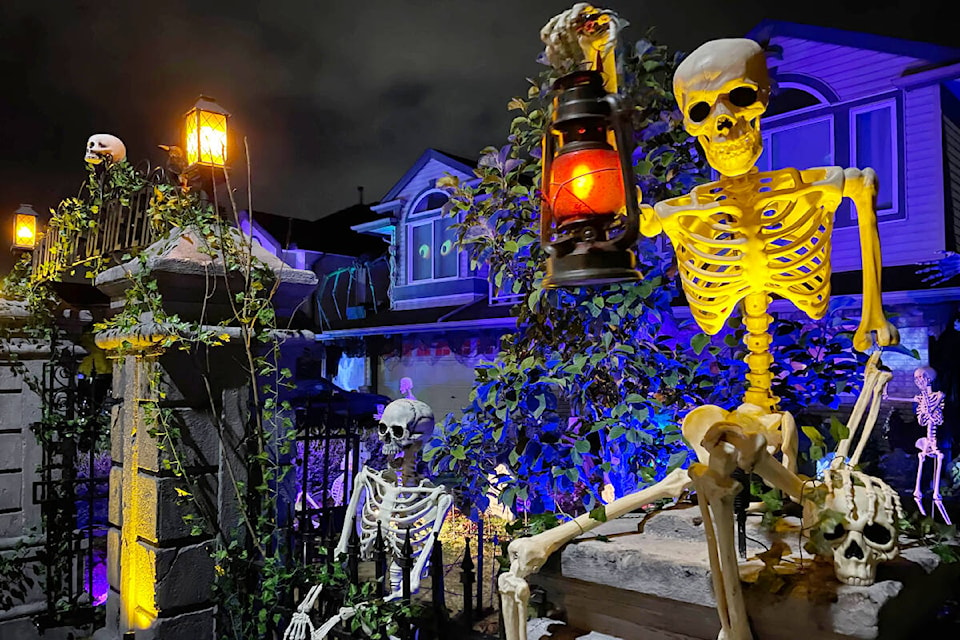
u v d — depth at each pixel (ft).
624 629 8.21
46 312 21.84
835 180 7.58
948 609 7.80
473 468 12.71
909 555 7.55
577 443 11.02
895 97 34.47
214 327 16.34
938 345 32.89
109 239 19.26
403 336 59.47
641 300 11.21
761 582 6.95
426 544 16.38
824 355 11.18
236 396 16.75
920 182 33.88
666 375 11.50
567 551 8.59
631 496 7.93
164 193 16.63
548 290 11.80
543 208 6.97
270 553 17.08
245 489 16.60
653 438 11.18
